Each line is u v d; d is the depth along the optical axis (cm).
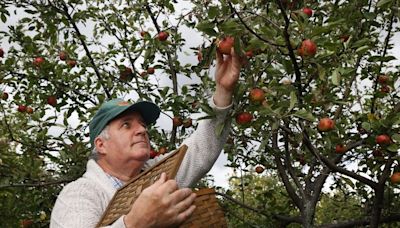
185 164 280
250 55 316
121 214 207
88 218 231
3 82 568
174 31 548
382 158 475
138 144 275
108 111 274
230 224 663
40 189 570
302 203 532
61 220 231
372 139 405
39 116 566
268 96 329
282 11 290
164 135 567
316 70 326
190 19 539
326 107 390
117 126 276
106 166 277
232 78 277
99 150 279
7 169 546
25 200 575
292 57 307
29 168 547
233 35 272
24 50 575
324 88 370
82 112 566
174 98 492
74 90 555
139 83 584
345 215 734
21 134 615
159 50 564
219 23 280
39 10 549
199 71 457
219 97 282
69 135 567
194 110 482
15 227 601
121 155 273
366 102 573
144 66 582
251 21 292
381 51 534
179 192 191
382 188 468
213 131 286
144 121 292
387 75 501
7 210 589
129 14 601
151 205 187
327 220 761
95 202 244
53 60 585
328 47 302
